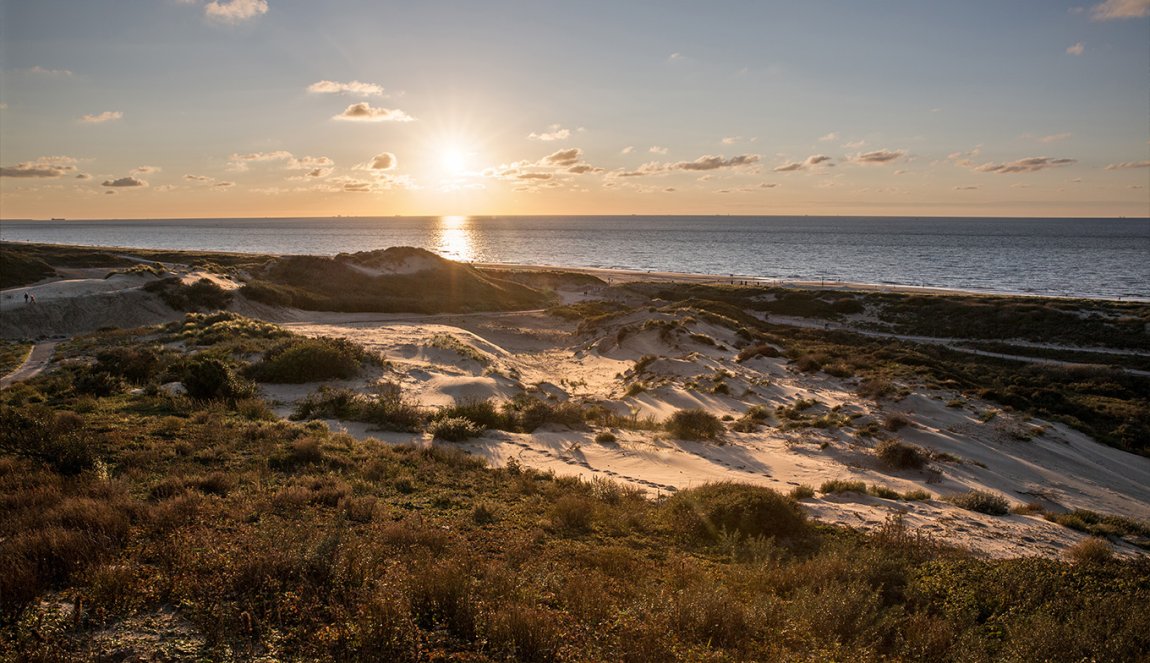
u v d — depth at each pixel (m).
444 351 35.16
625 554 8.05
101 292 54.25
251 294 59.62
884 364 37.78
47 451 9.95
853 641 5.46
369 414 18.09
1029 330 55.94
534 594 5.77
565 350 48.97
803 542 9.72
